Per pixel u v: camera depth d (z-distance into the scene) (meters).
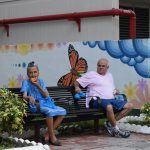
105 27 13.69
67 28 14.63
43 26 15.28
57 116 8.38
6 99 7.52
